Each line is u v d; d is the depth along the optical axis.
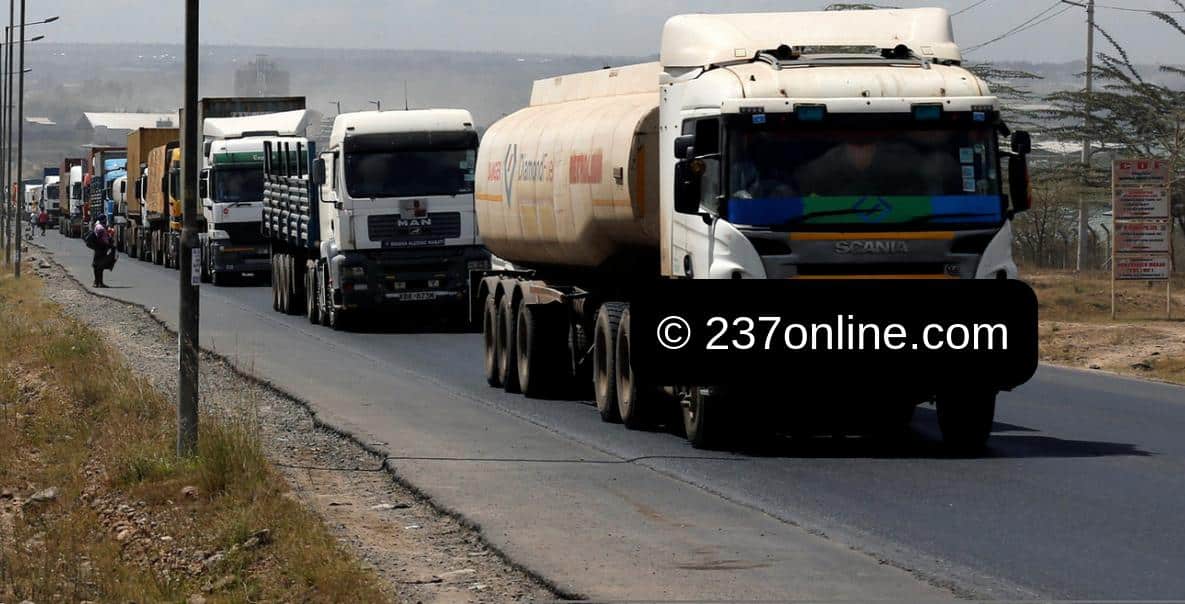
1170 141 130.00
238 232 138.88
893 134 40.62
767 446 44.19
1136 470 39.38
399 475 39.56
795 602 25.73
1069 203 140.50
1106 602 25.62
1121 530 31.59
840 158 40.44
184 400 41.50
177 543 33.88
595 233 49.91
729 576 27.67
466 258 89.50
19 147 153.12
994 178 40.72
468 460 41.91
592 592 26.67
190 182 41.09
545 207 54.59
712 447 43.81
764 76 41.06
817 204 40.19
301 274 102.69
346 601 27.20
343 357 73.56
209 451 39.91
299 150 98.38
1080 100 136.38
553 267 57.44
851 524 32.44
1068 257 145.25
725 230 40.50
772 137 40.50
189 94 40.88
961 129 40.78
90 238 136.75
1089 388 60.62
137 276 155.25
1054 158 147.50
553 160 53.78
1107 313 96.25
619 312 49.31
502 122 63.78
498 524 32.94
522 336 57.78
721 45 43.94
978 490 36.47
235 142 138.75
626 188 46.53
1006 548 29.89
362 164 88.31
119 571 32.09
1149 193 90.56
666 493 36.44
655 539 31.06
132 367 69.44
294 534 32.00
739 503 35.03
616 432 47.53
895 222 40.25
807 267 40.31
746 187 40.34
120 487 40.47
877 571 27.97
